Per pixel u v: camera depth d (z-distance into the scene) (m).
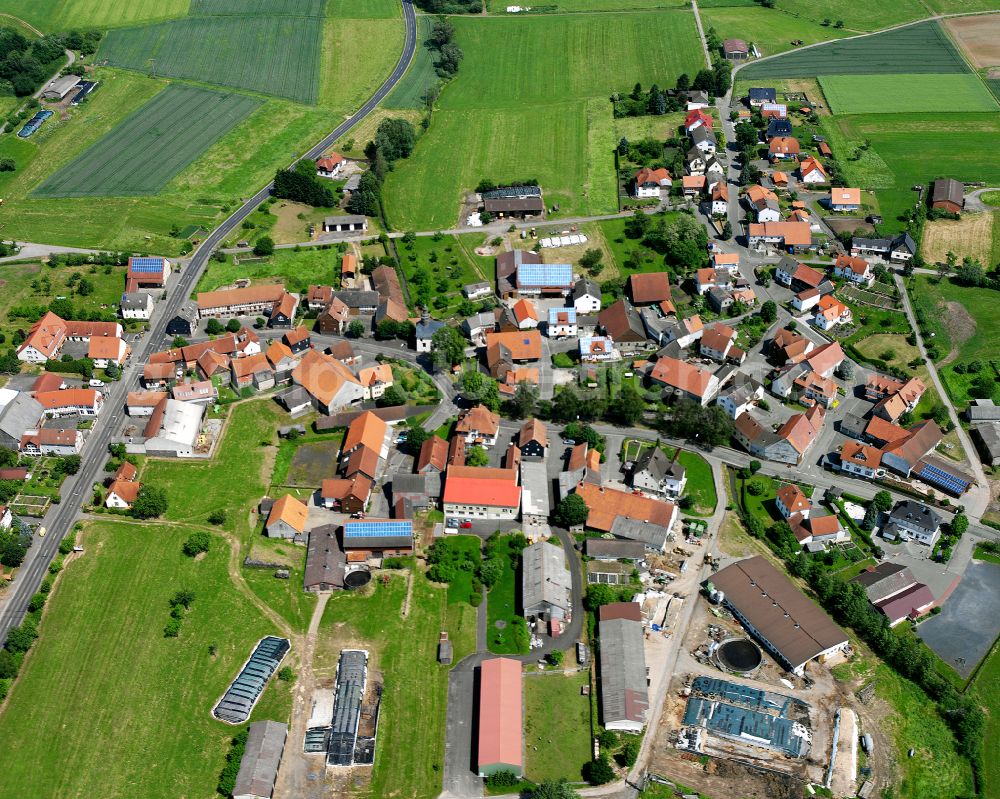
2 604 183.75
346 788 154.75
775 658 175.75
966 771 158.75
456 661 175.38
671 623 181.75
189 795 153.25
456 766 158.62
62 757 158.62
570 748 160.75
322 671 172.50
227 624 180.25
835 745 160.62
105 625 179.75
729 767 158.00
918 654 172.12
